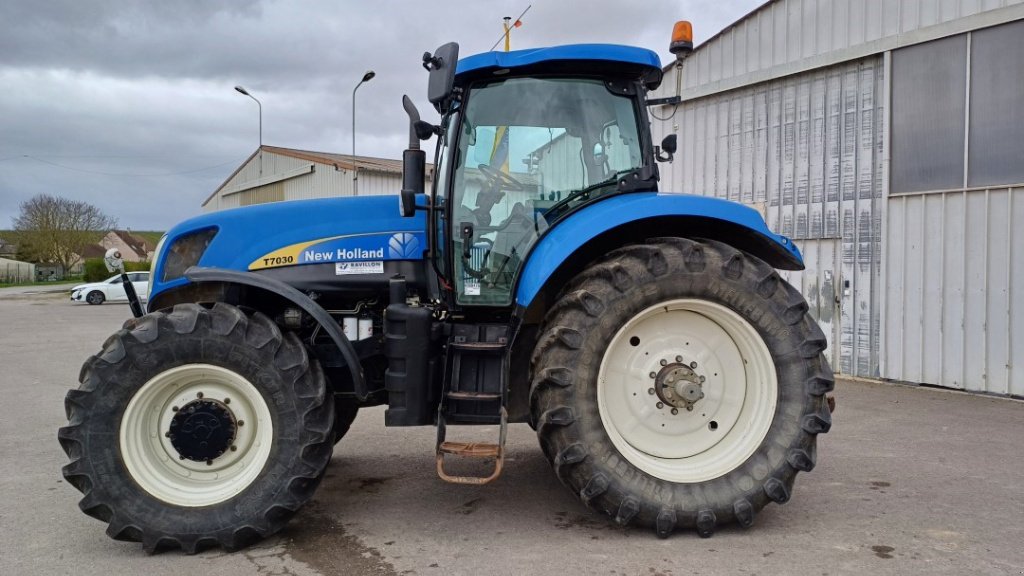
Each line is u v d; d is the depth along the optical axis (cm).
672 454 347
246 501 324
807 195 852
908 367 761
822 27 823
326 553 324
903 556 311
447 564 308
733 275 337
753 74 896
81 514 385
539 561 309
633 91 383
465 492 412
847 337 816
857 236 804
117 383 320
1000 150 686
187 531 320
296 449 327
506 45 468
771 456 336
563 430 325
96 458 316
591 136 380
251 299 390
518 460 479
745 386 353
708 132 968
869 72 789
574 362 326
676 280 333
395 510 382
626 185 376
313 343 381
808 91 848
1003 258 684
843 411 634
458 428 579
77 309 2348
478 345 345
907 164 757
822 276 839
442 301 383
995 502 384
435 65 336
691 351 350
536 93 378
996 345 692
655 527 329
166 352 323
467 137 376
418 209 380
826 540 330
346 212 393
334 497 406
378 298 400
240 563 315
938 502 384
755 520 357
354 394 392
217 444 330
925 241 742
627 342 347
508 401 361
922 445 511
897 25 757
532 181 376
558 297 354
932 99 735
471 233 373
